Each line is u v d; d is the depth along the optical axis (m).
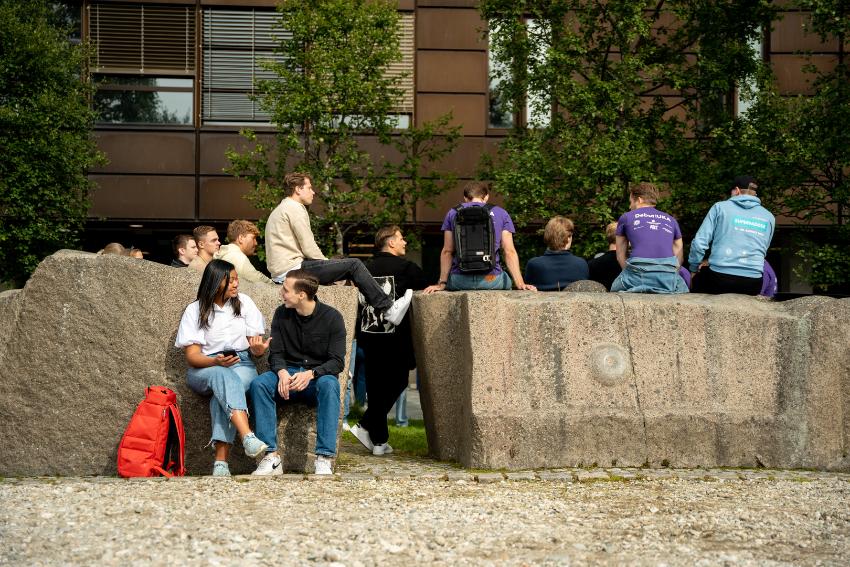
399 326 8.94
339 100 16.89
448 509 6.01
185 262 10.71
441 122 18.33
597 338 8.17
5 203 17.41
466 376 8.02
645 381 8.12
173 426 7.68
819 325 8.23
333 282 8.66
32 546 4.87
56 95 17.80
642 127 15.39
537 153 15.25
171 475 7.51
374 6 16.97
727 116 15.79
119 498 6.31
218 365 7.75
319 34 16.72
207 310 7.78
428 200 18.78
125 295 7.98
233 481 7.11
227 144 20.67
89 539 5.04
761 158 14.88
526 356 8.05
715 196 15.17
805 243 15.95
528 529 5.42
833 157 15.01
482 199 9.01
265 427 7.62
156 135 20.58
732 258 9.02
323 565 4.53
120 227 20.86
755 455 8.05
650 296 8.41
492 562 4.63
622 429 7.93
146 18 20.69
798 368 8.20
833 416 8.13
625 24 15.21
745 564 4.65
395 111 20.88
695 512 5.96
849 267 15.20
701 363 8.21
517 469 7.73
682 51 16.69
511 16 16.00
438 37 20.92
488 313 8.02
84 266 7.98
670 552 4.91
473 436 7.77
